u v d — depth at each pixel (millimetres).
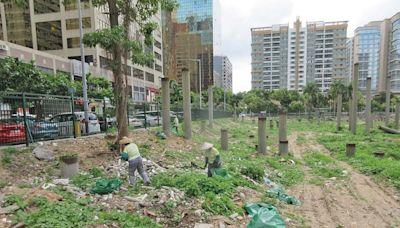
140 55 10414
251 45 99312
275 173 11656
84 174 8430
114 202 6320
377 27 79938
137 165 7656
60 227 4699
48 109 12961
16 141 10719
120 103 10883
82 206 5859
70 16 46031
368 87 27141
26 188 6562
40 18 47219
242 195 7543
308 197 8773
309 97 66125
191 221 5680
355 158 14766
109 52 10695
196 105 47812
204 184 7445
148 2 10883
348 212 7523
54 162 9367
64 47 46625
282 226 5605
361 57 81625
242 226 5699
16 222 4754
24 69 21469
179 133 18781
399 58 70812
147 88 62875
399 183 9781
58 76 25922
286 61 96438
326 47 92500
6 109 10516
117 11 10602
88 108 18375
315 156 16125
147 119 21703
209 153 9195
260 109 71750
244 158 14711
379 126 31734
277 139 24422
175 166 10898
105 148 11383
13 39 48719
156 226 5332
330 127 37438
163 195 6621
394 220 7059
